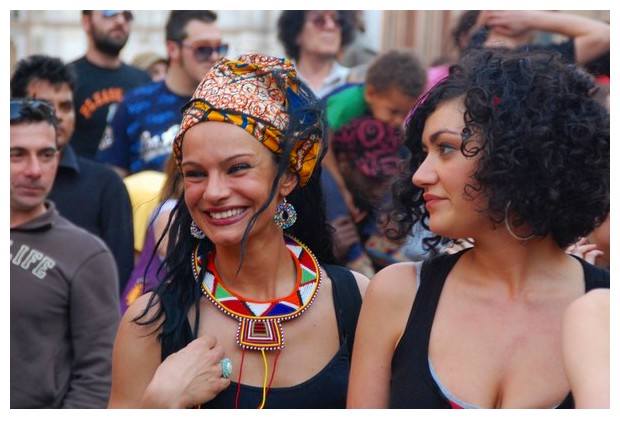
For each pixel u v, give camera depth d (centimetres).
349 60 550
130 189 434
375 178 430
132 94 489
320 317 246
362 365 226
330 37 489
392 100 437
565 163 213
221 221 231
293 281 248
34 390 341
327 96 456
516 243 216
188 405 229
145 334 238
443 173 216
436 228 218
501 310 216
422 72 442
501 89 213
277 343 238
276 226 245
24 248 347
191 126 231
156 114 483
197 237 244
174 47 484
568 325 176
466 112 212
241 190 229
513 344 212
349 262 421
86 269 352
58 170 420
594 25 427
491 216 212
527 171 211
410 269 227
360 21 535
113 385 241
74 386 348
